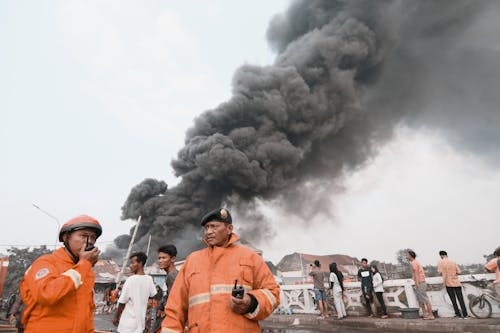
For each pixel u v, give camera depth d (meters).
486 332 5.79
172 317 1.79
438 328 6.46
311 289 10.63
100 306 22.75
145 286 3.84
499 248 6.43
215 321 1.59
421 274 7.52
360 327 7.54
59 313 1.74
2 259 9.81
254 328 1.66
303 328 7.92
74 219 2.02
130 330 3.54
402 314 7.66
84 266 1.81
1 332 7.90
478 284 7.24
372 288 8.39
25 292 1.76
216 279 1.73
